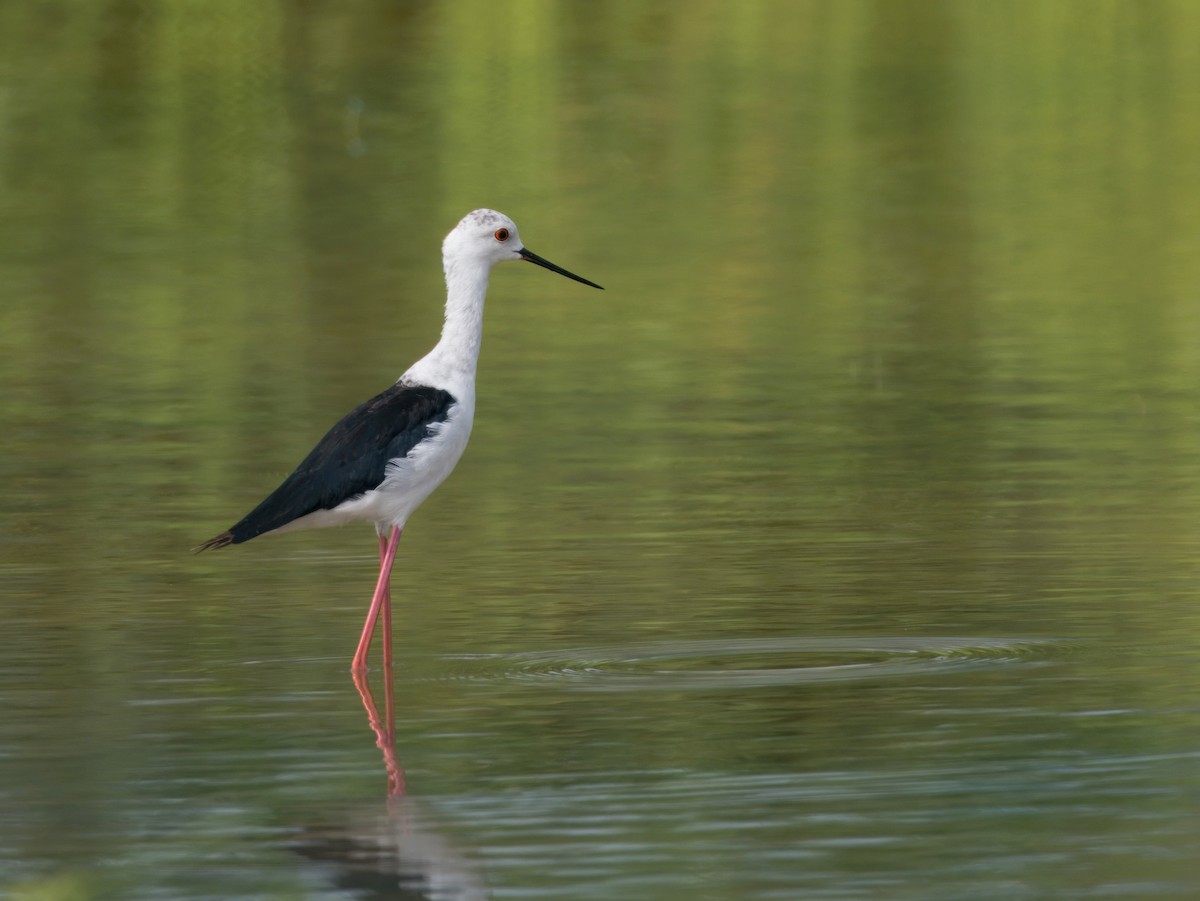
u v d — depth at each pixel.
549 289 24.56
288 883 7.68
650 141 32.06
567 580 12.44
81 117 33.16
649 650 10.85
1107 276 24.81
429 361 11.63
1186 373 19.56
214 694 10.16
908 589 12.02
